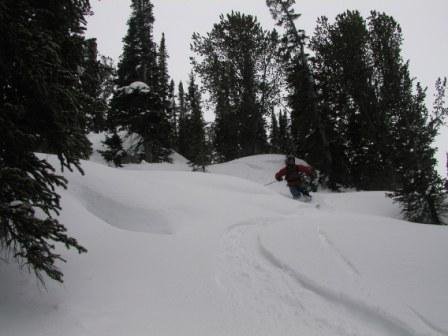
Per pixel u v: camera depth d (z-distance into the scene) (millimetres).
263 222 7832
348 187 23391
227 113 29547
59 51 4551
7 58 3771
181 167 23391
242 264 5125
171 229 6855
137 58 25359
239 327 3523
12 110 3781
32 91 3945
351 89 23094
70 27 4816
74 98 4199
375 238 5863
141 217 6953
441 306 3576
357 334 3361
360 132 23281
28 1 4277
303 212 9688
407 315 3447
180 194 8523
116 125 22125
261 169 24203
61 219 5699
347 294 3902
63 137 4160
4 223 3562
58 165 7438
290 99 25000
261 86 30078
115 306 3885
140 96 22234
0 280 4008
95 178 7500
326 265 4789
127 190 7574
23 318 3529
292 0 24516
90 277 4465
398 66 22078
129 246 5617
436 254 4977
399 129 19328
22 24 3676
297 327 3508
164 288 4344
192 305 3953
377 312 3555
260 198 10094
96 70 5133
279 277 4621
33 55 3662
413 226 6824
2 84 3996
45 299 3869
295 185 13375
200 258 5309
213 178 11305
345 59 23141
